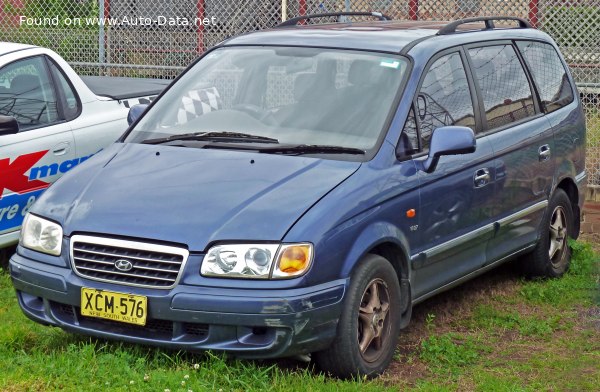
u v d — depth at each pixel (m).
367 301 5.84
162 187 5.86
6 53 8.31
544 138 7.88
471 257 7.00
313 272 5.39
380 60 6.62
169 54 14.31
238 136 6.35
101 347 5.88
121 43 14.45
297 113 6.44
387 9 13.23
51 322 5.80
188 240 5.42
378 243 5.81
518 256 7.85
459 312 7.46
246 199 5.63
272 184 5.76
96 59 14.59
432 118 6.59
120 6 14.39
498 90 7.44
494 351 6.66
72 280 5.63
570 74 8.69
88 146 8.62
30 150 8.06
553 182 8.04
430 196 6.35
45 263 5.79
